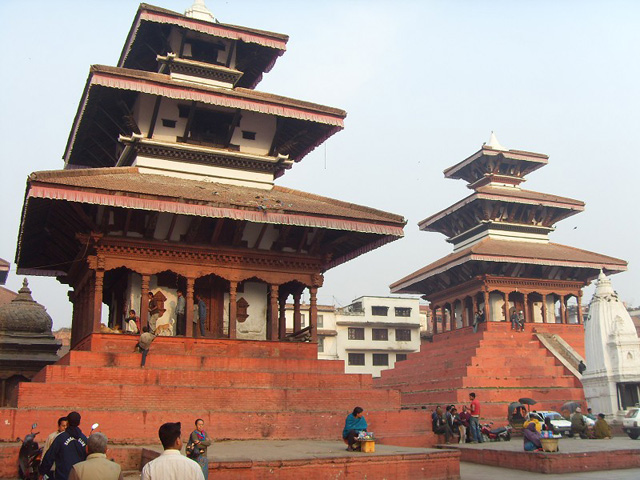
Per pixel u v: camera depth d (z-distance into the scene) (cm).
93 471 694
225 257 2302
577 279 4319
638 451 1822
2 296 4362
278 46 2800
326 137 2775
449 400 3244
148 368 1988
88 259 2114
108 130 2617
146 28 2662
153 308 2298
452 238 4856
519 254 4006
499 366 3494
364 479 1405
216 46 2812
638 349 2772
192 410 1866
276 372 2127
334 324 6831
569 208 4588
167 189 2158
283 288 2803
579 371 3441
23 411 1633
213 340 2216
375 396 2141
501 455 1834
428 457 1502
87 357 1941
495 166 4788
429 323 7912
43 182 1862
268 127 2712
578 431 2442
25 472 1435
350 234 2470
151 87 2303
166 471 623
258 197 2334
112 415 1719
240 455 1422
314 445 1728
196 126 2597
